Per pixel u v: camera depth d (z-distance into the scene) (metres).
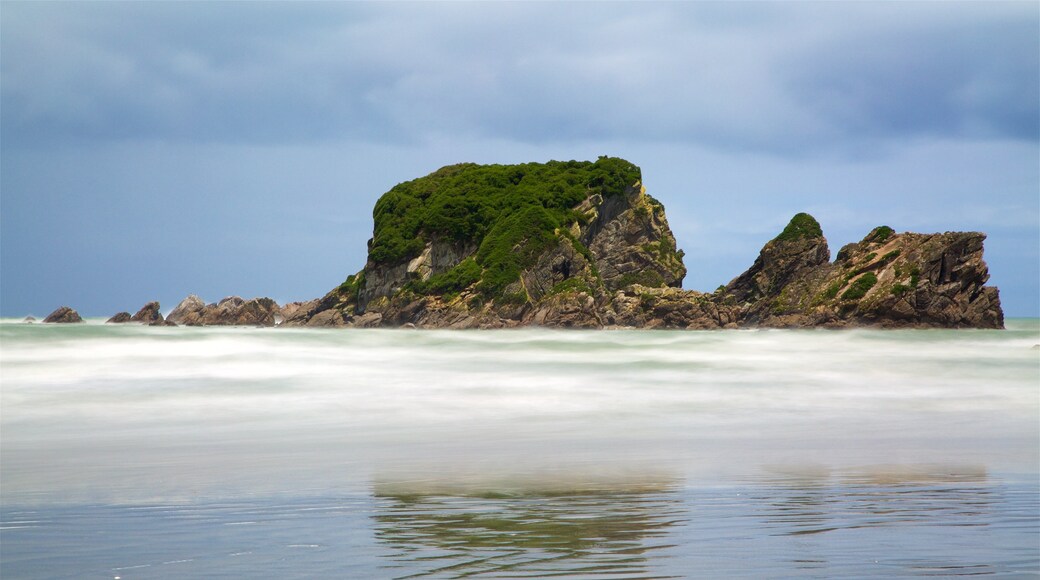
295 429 25.86
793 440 23.67
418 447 22.41
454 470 18.89
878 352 61.16
